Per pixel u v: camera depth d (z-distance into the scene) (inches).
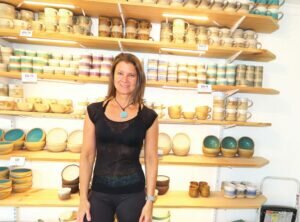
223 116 70.1
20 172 69.4
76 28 61.5
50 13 60.7
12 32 58.7
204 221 82.6
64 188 67.7
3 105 60.7
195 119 68.3
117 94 50.6
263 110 80.7
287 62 80.2
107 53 74.3
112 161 46.7
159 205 65.9
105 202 46.8
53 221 77.8
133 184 47.4
